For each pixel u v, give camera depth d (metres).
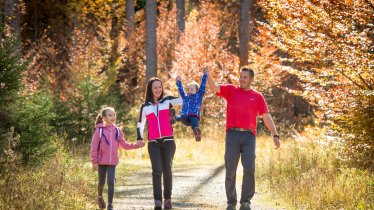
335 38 15.14
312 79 16.33
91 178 15.71
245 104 11.55
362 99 15.34
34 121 15.07
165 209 12.23
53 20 45.94
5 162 13.20
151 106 11.88
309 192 12.99
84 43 40.28
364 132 15.35
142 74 46.16
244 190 11.60
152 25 36.75
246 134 11.56
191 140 32.09
